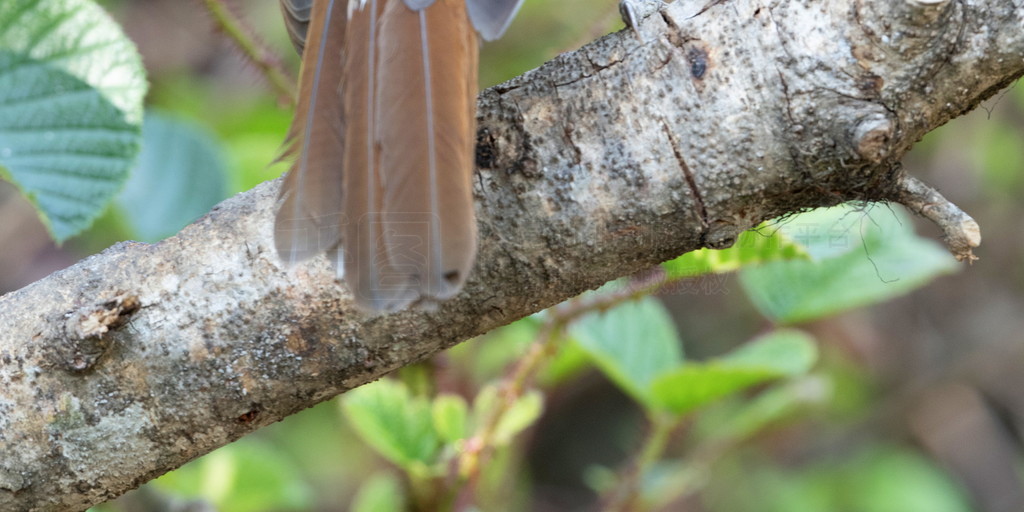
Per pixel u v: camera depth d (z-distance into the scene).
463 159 3.02
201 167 3.48
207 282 3.05
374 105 3.02
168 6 5.59
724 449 3.31
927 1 3.02
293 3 3.10
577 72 3.05
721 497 5.08
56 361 3.05
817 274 3.25
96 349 3.05
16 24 3.16
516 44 4.73
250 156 3.93
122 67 3.17
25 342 3.05
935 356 5.87
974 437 5.70
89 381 3.05
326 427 4.91
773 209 3.05
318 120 3.03
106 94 3.17
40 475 3.06
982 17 3.03
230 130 5.00
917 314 5.96
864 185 3.04
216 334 3.05
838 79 3.04
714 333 5.61
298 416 4.91
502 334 3.60
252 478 3.30
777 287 3.25
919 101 3.04
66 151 3.16
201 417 3.06
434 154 3.02
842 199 3.05
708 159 3.04
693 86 3.04
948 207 3.05
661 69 3.05
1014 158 5.91
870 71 3.03
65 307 3.05
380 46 3.03
